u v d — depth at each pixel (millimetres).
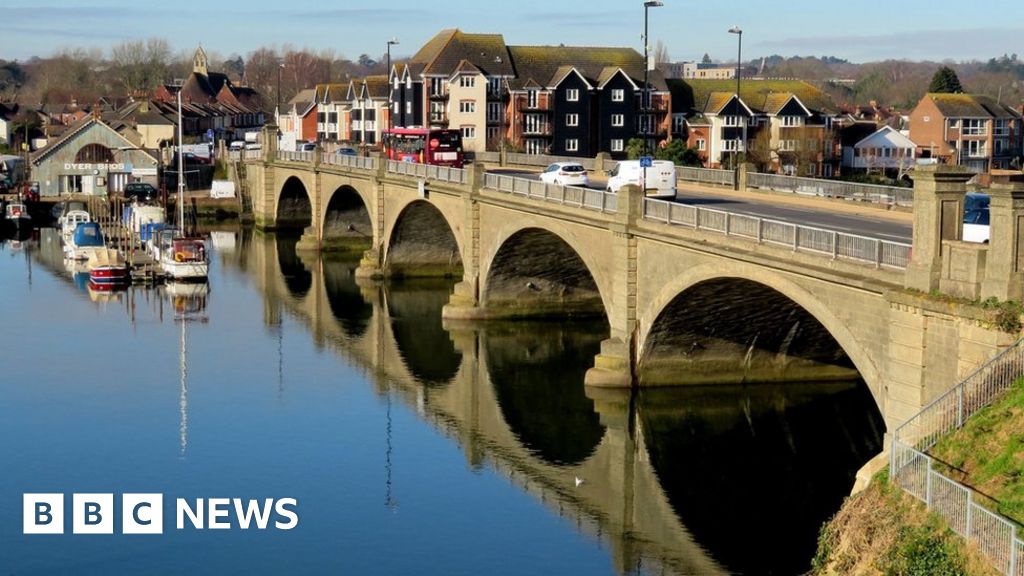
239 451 47594
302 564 37094
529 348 64875
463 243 71938
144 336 68812
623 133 136625
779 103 135250
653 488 43469
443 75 136375
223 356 63781
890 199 55156
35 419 51844
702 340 52281
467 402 54469
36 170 135500
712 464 46062
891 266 34531
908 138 138500
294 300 80812
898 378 33406
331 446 48219
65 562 37469
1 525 40344
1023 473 27078
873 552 28500
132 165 137625
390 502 42031
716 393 53594
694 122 138250
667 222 47875
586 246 55312
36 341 67125
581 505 41781
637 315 51688
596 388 52781
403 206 82562
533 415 52281
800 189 62688
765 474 44906
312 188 105812
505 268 69000
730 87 143750
